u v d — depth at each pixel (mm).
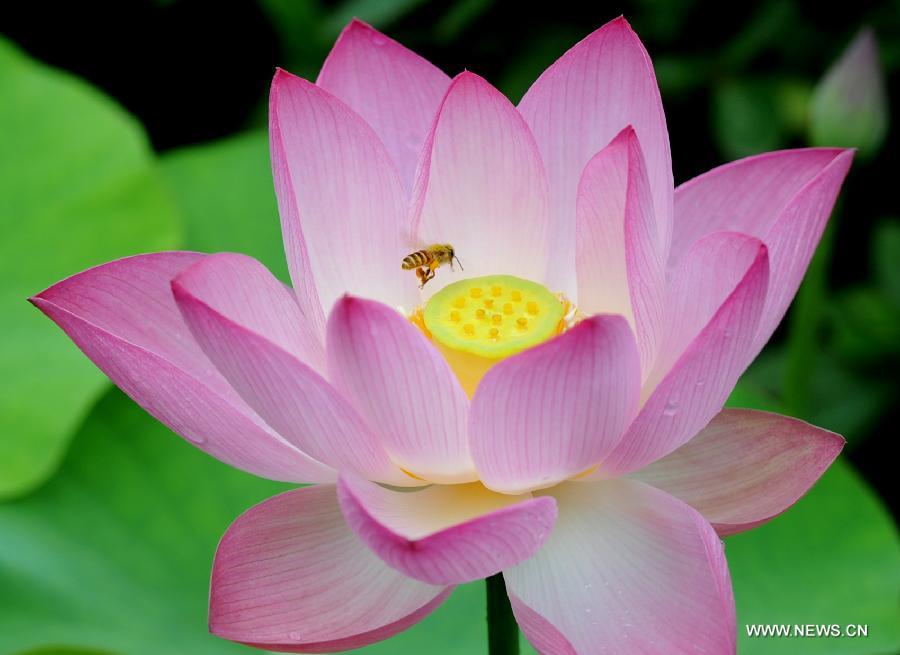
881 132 939
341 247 803
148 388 761
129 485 880
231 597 766
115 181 936
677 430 751
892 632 837
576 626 753
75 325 761
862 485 878
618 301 792
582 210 787
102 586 858
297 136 790
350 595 767
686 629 749
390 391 744
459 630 848
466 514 765
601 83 801
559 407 738
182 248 929
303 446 753
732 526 767
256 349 737
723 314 734
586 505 771
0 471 877
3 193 934
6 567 858
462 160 808
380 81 825
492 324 791
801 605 848
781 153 806
